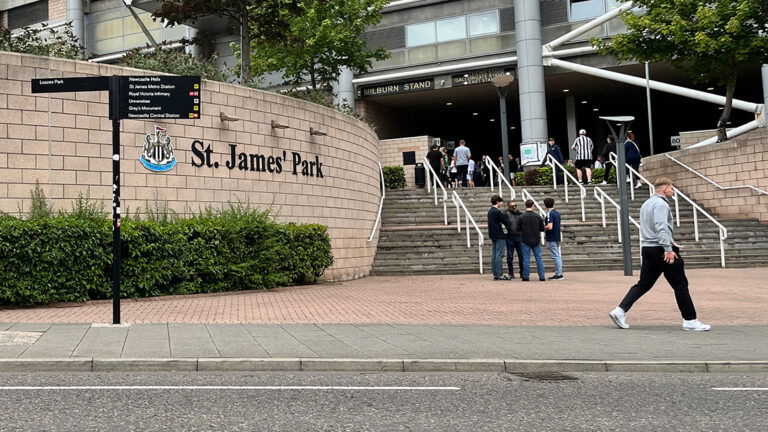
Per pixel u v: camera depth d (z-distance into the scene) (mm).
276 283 15328
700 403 5656
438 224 23094
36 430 4766
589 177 26188
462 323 9961
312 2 25094
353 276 19109
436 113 41375
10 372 6859
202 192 15156
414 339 8516
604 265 19156
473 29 33312
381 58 27828
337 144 19125
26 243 11523
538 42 31781
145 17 36344
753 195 22641
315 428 4859
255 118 16391
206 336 8625
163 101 9852
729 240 20594
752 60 22156
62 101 13430
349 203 19531
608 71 30562
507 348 7891
